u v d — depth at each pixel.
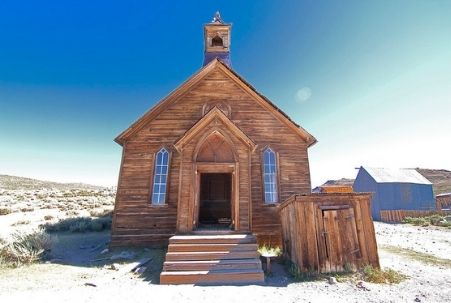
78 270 9.34
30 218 24.77
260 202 13.49
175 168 13.66
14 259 10.20
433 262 10.34
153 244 12.59
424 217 31.86
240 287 7.51
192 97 14.75
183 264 8.52
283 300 6.43
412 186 37.94
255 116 14.74
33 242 11.22
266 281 8.04
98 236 16.34
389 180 37.66
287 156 14.41
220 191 17.28
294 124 14.59
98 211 28.56
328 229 8.88
